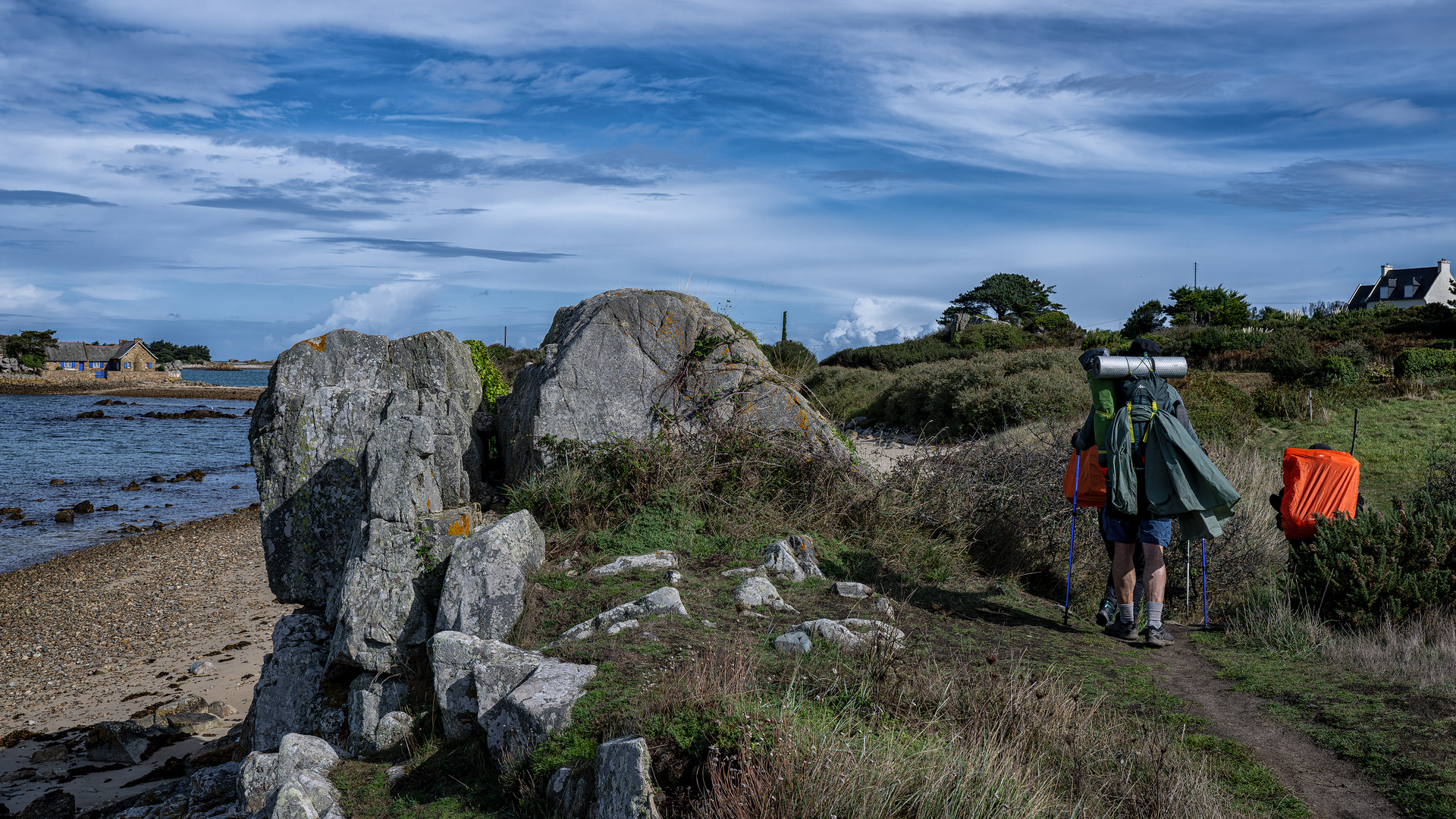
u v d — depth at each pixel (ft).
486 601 18.21
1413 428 56.24
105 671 41.32
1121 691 15.21
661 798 10.38
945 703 12.91
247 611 51.62
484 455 30.81
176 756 30.83
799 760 10.48
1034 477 27.61
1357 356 86.94
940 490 27.43
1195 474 17.88
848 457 28.91
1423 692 14.43
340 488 26.66
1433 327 106.63
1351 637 18.12
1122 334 132.36
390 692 19.36
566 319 32.94
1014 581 24.14
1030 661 16.44
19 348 375.66
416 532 20.53
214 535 75.20
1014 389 67.21
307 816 13.32
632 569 20.81
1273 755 12.53
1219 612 22.71
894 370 133.28
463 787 13.66
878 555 24.07
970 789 10.32
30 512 88.53
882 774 10.25
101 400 289.53
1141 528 18.67
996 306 219.20
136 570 62.08
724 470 26.89
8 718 35.73
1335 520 20.79
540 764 12.22
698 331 30.78
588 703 12.94
